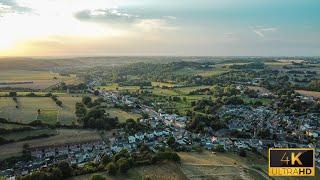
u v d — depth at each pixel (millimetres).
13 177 178500
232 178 181000
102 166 184875
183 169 190000
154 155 195750
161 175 179000
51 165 188750
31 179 165750
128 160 184250
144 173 180000
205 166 196125
